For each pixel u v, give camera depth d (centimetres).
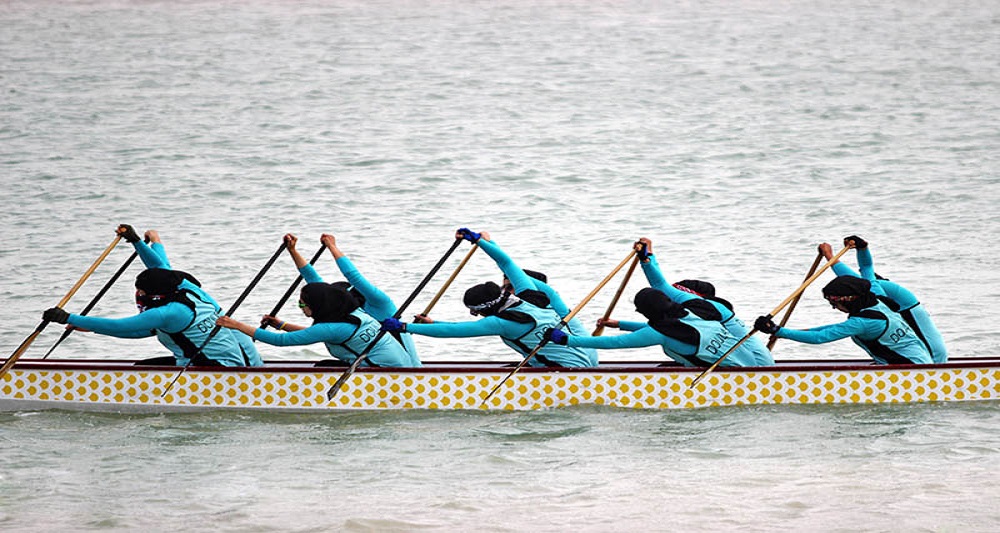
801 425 4241
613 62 19812
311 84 17325
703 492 3653
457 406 4438
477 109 15362
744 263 7594
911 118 13762
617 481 3753
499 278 7262
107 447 4097
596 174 11144
